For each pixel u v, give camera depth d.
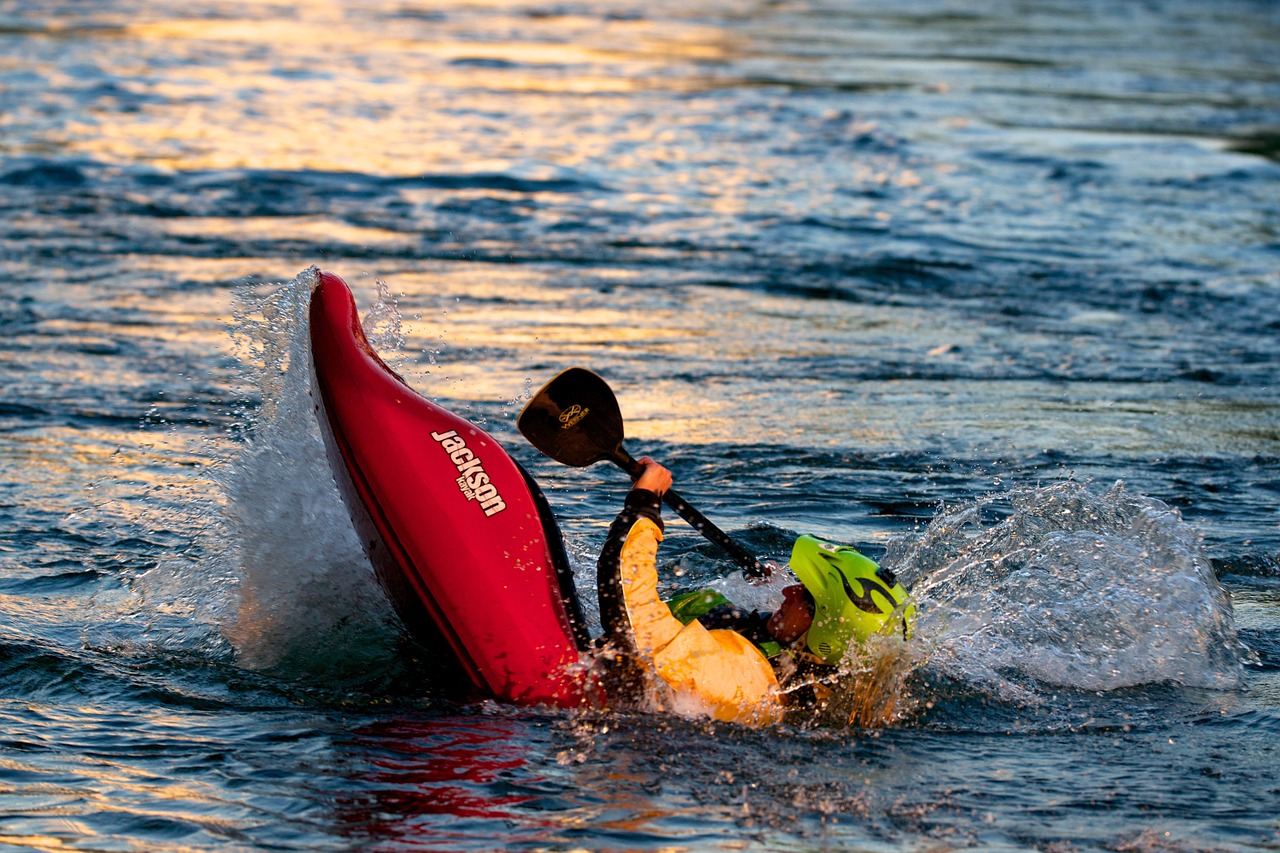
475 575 19.36
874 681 18.98
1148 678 20.72
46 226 57.62
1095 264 57.12
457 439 19.81
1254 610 24.00
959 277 54.72
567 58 121.19
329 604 21.50
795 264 56.00
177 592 22.69
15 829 15.12
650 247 58.16
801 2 197.75
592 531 27.39
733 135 83.69
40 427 33.56
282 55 116.56
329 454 20.84
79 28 130.50
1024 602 22.45
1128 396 40.25
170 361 40.12
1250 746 18.38
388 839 15.12
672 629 18.64
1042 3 197.25
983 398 39.59
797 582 21.30
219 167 69.88
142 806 15.75
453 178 69.31
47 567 24.19
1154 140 84.94
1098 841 15.49
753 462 32.81
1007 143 82.88
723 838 15.35
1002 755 17.97
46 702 18.73
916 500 30.31
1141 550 23.27
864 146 81.19
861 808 16.20
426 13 168.25
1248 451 34.88
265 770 16.80
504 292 50.53
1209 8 193.00
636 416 36.47
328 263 53.50
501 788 16.45
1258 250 59.84
